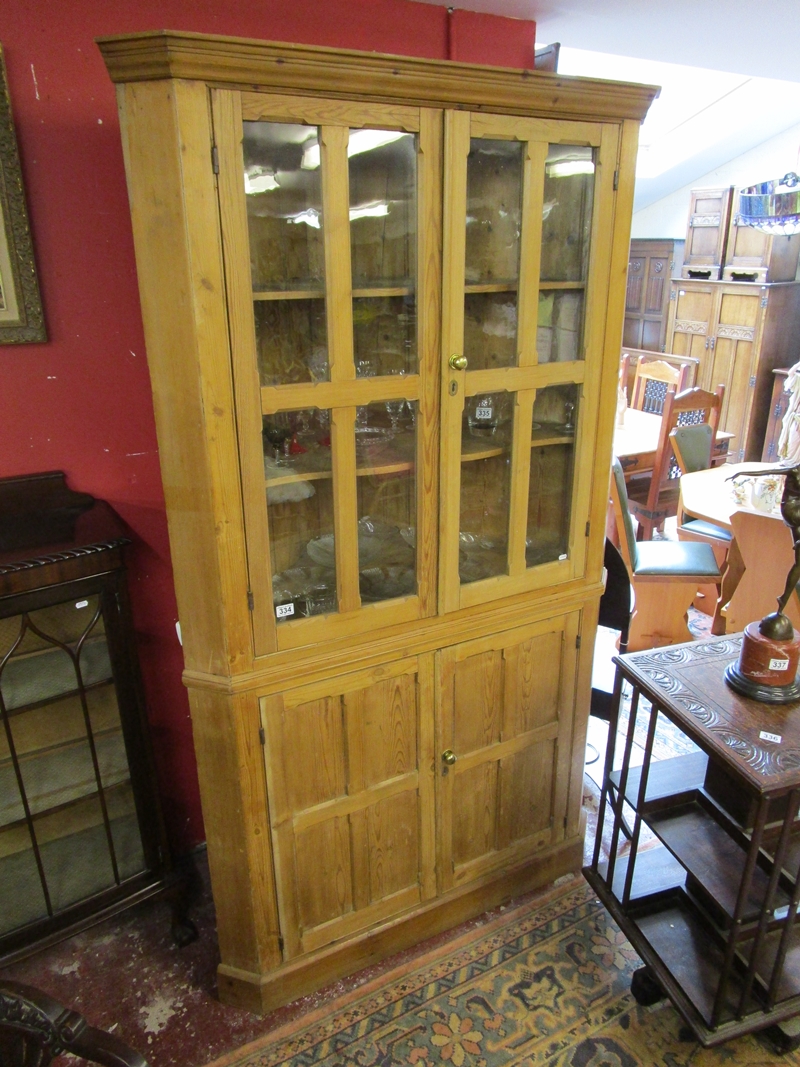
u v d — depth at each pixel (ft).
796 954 5.08
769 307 16.12
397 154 4.30
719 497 10.25
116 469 5.64
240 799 4.96
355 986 5.70
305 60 3.76
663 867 5.94
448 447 4.88
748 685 4.94
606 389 5.36
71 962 5.95
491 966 5.84
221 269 3.95
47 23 4.60
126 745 5.42
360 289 4.39
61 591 4.81
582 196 4.91
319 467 4.62
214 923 6.31
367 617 5.01
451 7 5.66
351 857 5.54
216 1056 5.22
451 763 5.67
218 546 4.38
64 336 5.18
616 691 5.52
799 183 10.23
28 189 4.82
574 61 11.98
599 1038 5.29
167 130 3.67
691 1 5.57
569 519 5.63
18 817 5.06
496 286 4.82
